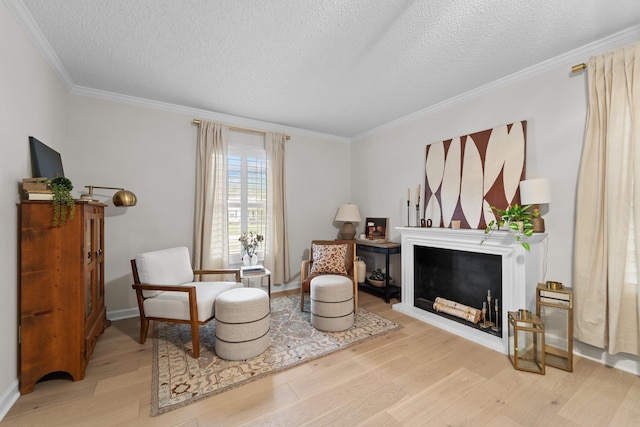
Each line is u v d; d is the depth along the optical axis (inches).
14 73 67.4
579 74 87.0
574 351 88.2
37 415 61.2
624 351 76.8
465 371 79.2
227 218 144.6
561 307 80.3
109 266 117.8
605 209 79.0
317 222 178.2
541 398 67.2
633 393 68.7
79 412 62.3
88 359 78.8
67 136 109.1
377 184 168.9
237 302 85.5
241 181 151.3
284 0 66.0
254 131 153.3
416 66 96.8
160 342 97.5
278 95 120.7
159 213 128.3
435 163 132.4
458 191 122.2
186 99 124.7
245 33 78.7
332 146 184.4
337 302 105.6
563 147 90.6
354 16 71.7
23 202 67.9
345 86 112.3
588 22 73.5
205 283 110.9
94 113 114.6
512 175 103.2
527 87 99.6
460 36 80.0
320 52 88.2
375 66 96.7
